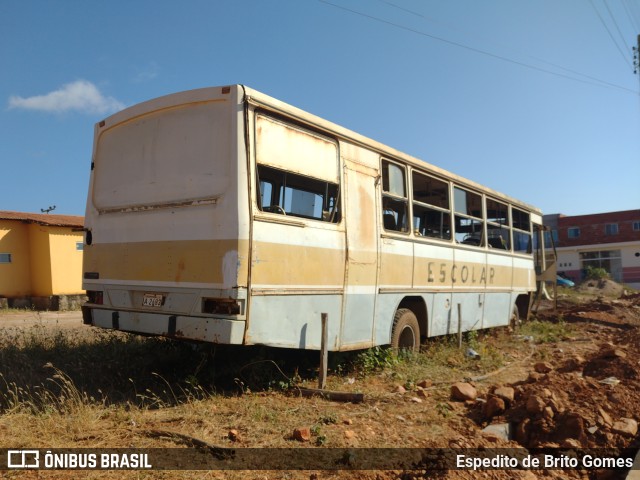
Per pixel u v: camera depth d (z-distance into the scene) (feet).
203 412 18.13
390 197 27.91
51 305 65.62
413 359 28.45
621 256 158.51
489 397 20.89
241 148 19.30
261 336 19.51
